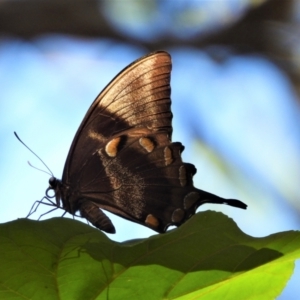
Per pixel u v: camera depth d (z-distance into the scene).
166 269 1.28
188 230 1.28
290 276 1.29
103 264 1.28
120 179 1.35
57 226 1.27
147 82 1.34
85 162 1.35
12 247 1.27
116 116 1.34
